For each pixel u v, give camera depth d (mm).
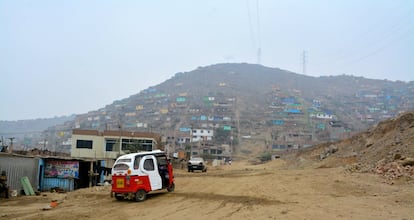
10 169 25328
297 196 16250
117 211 14812
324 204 13766
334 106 167750
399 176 20219
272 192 17797
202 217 12523
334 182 20500
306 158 59219
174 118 148000
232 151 114625
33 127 195125
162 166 19141
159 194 18969
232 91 184000
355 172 25688
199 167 45656
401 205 13195
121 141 60938
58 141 121438
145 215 13625
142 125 138125
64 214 14516
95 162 35969
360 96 181625
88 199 19422
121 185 17422
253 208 13625
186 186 22234
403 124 36375
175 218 12656
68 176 31672
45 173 31484
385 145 33406
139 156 17797
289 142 114625
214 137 122938
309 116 144000
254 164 86750
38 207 18219
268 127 138125
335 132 117125
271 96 178000
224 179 26125
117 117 160875
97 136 60375
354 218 11094
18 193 25344
